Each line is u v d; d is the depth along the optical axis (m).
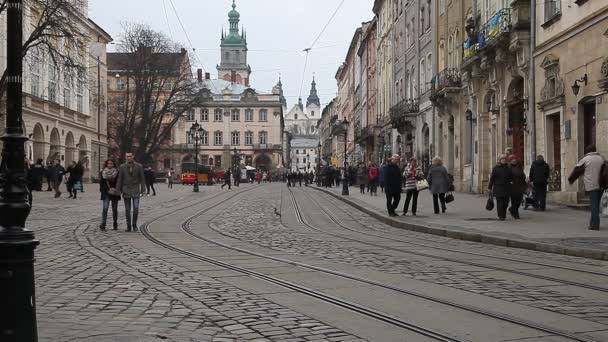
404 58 50.34
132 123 58.66
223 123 124.19
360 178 37.59
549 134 23.73
